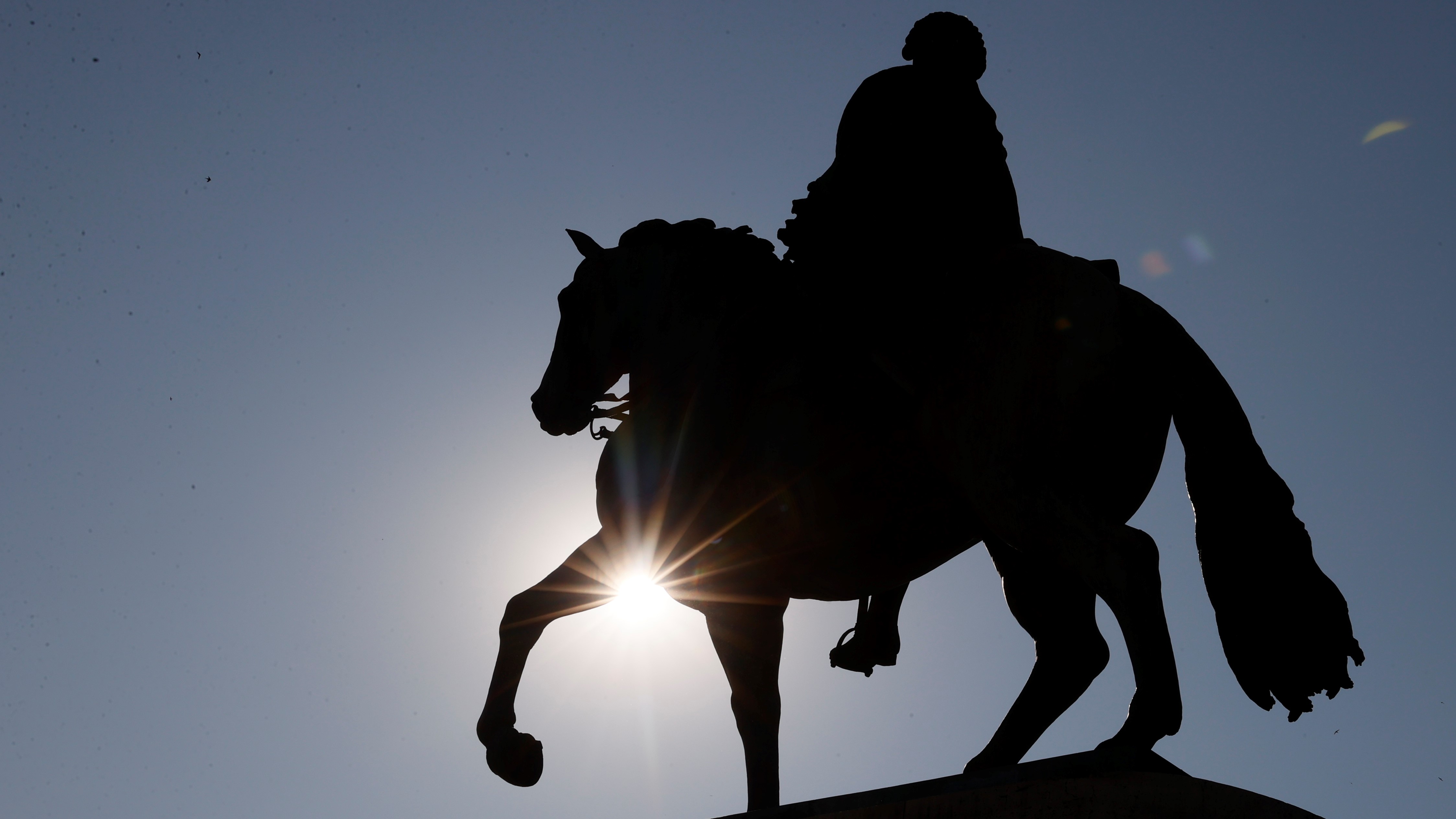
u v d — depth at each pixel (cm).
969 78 436
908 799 336
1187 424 356
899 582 425
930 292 388
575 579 468
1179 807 312
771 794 459
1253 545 345
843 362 399
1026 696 406
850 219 412
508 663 470
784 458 411
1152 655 326
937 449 372
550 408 511
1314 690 339
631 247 504
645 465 460
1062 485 349
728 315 466
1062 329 357
